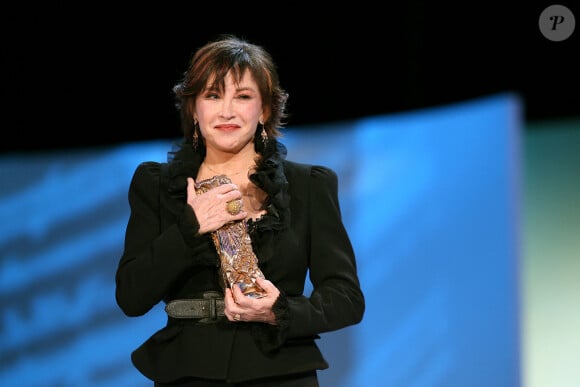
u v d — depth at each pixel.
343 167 15.12
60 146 16.86
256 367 6.45
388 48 16.53
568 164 15.20
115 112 16.78
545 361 14.67
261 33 16.45
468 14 16.12
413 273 14.67
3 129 16.75
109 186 15.87
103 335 15.64
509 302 14.45
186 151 7.02
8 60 16.55
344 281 6.91
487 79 16.11
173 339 6.68
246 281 6.29
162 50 16.50
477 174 14.59
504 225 14.54
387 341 14.68
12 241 16.20
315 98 16.64
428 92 16.48
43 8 16.34
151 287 6.50
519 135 14.66
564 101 15.48
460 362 14.38
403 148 14.90
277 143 7.16
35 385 15.91
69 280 15.91
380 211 14.91
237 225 6.49
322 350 14.76
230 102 6.71
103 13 16.45
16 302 16.12
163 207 6.90
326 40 16.59
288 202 6.84
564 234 15.02
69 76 16.72
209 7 16.38
